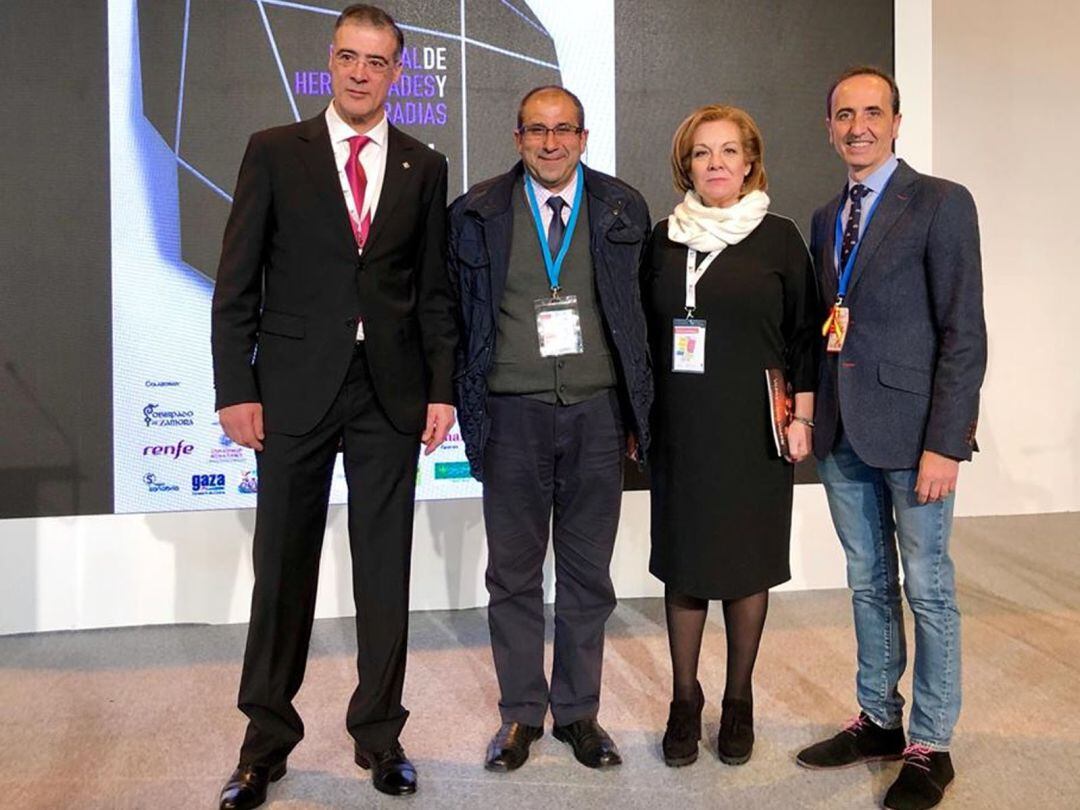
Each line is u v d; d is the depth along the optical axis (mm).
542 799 2072
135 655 3020
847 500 2162
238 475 3316
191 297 3242
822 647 3002
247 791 2008
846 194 2139
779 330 2160
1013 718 2451
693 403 2125
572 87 3383
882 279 1995
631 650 3012
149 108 3174
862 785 2121
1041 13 4664
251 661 2055
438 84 3318
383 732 2129
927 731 2055
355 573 2121
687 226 2141
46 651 3057
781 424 2117
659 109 3428
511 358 2148
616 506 2260
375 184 2051
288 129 2039
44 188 3141
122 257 3191
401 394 2074
